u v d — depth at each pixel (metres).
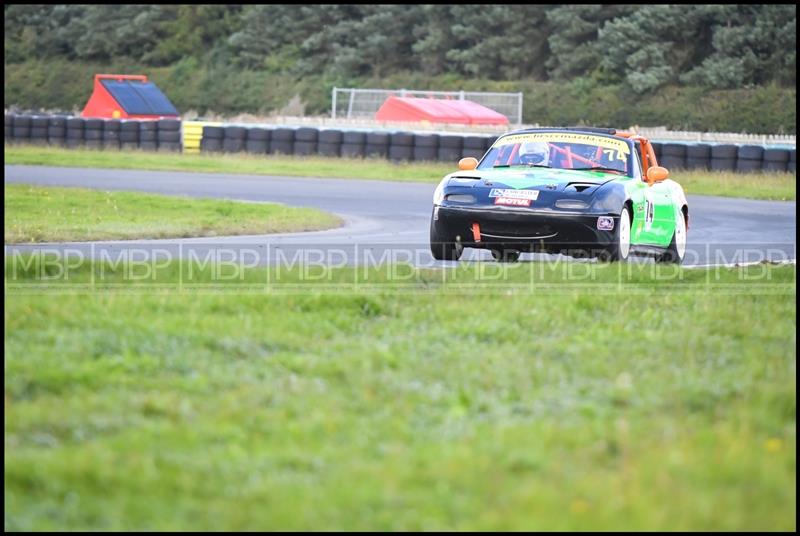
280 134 124.50
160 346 24.11
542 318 28.78
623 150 45.09
